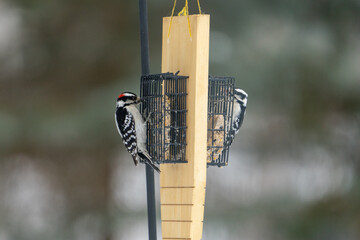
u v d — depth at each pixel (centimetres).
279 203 1722
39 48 1730
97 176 1739
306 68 1698
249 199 1722
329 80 1712
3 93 1709
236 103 1143
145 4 926
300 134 1764
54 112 1683
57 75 1720
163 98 912
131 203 1756
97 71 1728
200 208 859
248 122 1770
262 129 1778
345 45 1720
